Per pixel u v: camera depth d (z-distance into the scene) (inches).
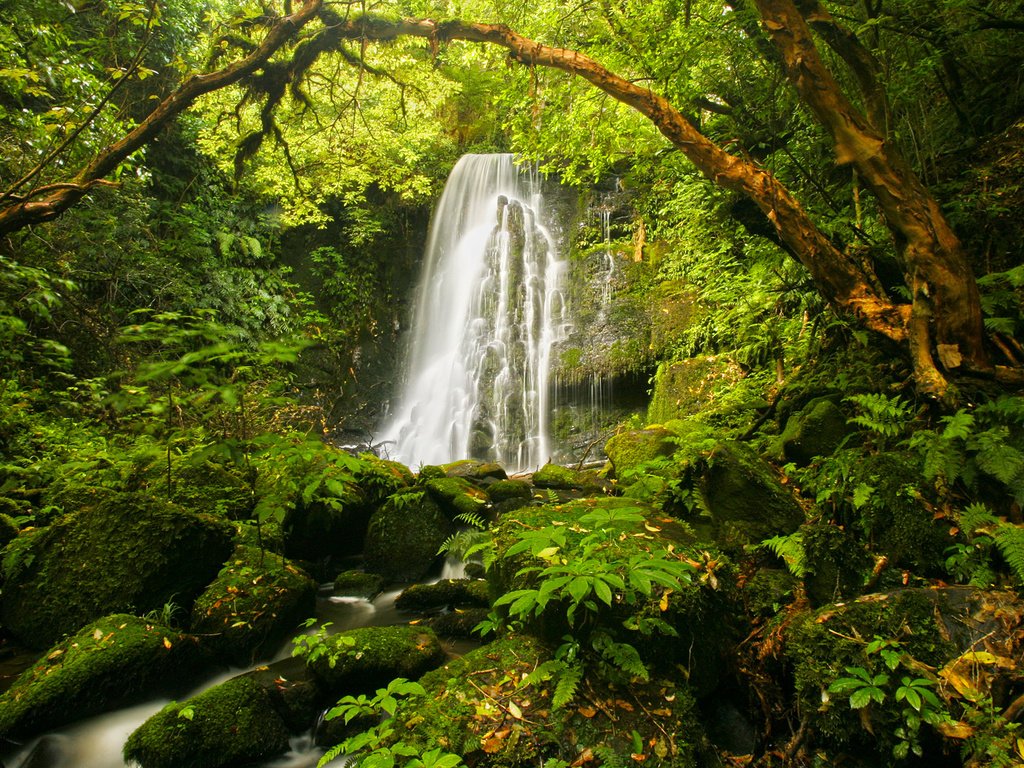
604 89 163.0
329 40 196.5
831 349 205.9
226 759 96.4
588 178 465.7
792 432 177.2
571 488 241.4
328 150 407.5
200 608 135.0
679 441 186.9
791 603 102.0
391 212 525.7
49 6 212.8
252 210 464.4
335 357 477.7
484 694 86.7
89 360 282.5
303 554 189.5
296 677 112.2
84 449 210.2
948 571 100.8
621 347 389.7
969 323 127.8
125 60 316.8
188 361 103.7
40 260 263.1
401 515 193.8
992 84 172.6
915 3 151.8
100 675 110.7
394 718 84.7
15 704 104.3
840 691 77.7
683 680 87.8
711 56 193.8
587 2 225.3
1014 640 78.0
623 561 83.2
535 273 460.8
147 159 385.1
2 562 145.4
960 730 68.0
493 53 245.3
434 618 147.4
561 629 93.7
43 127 191.9
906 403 139.8
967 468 108.0
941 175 170.1
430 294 514.6
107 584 137.4
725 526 139.4
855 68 135.3
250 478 198.1
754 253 223.1
